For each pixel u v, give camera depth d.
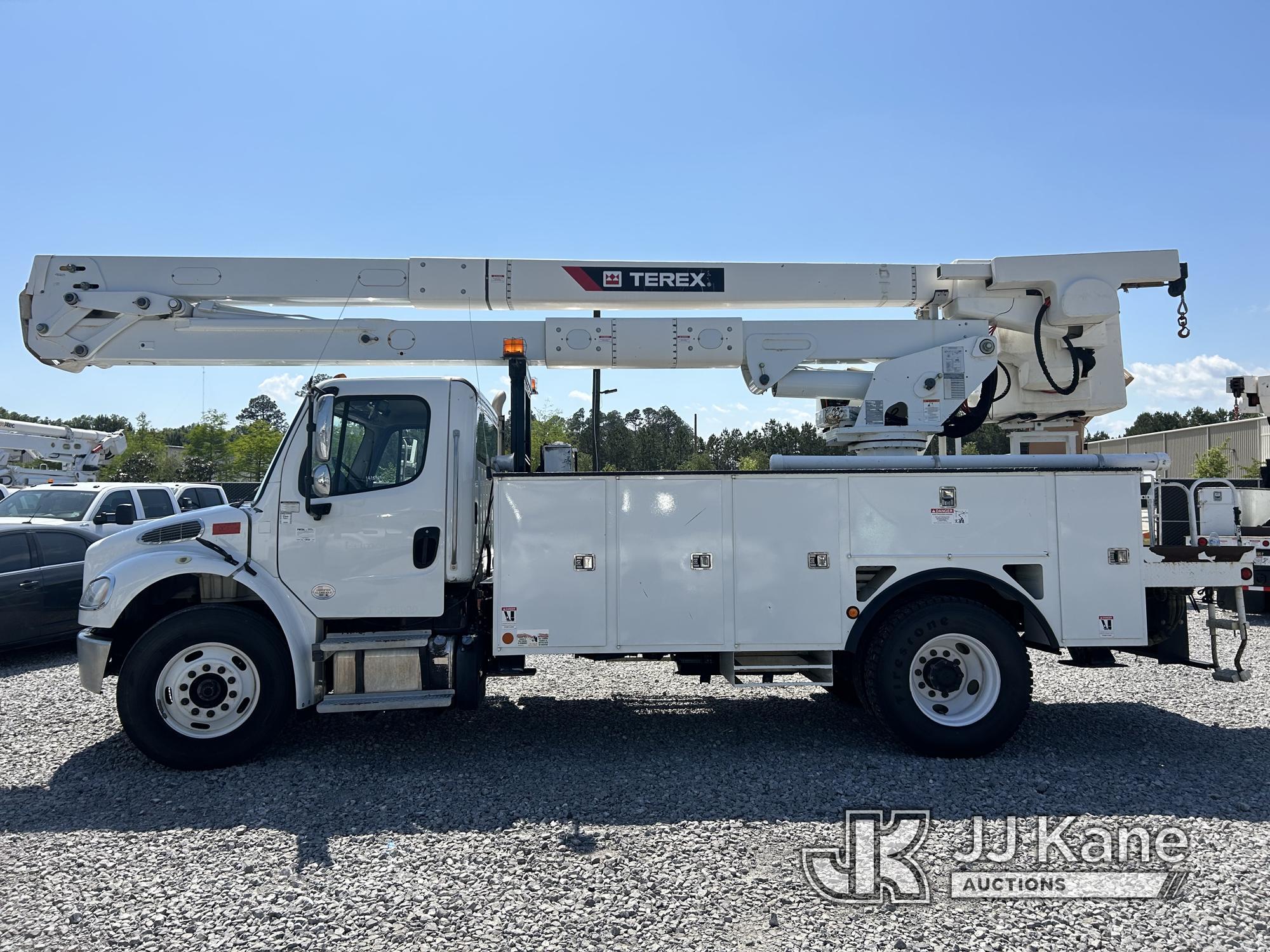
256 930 3.36
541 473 5.77
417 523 5.83
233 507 5.88
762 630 5.81
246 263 6.77
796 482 5.86
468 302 6.93
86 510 11.41
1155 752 5.79
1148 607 6.13
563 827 4.43
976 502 5.91
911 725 5.64
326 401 5.52
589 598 5.74
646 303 7.02
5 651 9.13
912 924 3.40
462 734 6.33
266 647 5.55
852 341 6.96
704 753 5.79
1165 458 6.04
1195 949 3.20
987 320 7.04
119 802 4.88
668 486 5.80
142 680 5.42
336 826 4.47
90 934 3.33
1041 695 7.58
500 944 3.25
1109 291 6.77
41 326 6.60
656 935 3.32
